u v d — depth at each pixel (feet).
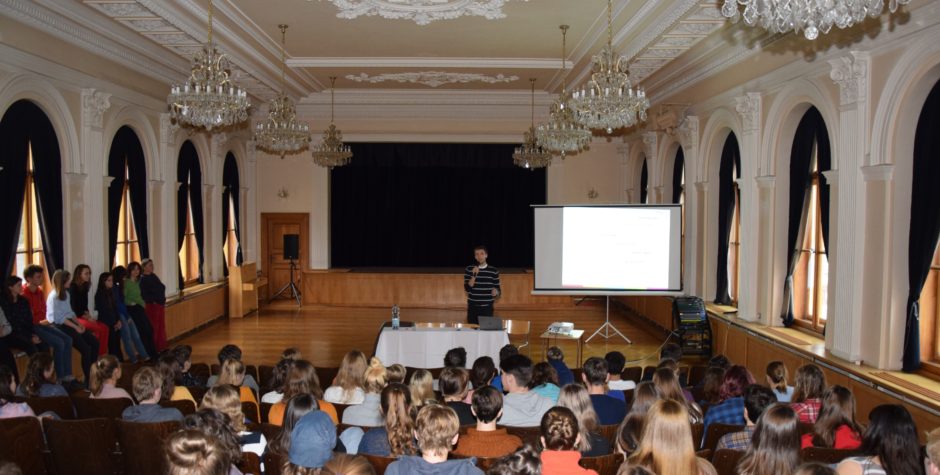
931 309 20.45
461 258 63.26
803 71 25.20
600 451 12.84
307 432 9.89
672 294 35.63
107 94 29.84
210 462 7.84
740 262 31.09
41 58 24.99
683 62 34.17
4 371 15.11
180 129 38.93
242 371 17.17
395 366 17.81
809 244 28.04
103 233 30.32
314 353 35.12
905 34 19.45
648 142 45.32
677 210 35.47
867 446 10.47
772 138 28.30
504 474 8.11
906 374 20.43
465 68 40.04
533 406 15.35
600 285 36.42
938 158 19.25
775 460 9.89
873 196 21.30
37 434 14.55
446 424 10.00
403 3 26.91
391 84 46.75
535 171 62.69
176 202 38.60
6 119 24.14
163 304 33.91
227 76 22.52
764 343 27.50
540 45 34.58
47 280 27.35
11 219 24.54
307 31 31.78
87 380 26.37
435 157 58.13
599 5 26.84
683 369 23.48
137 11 25.55
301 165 53.06
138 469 14.12
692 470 9.39
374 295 51.78
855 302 21.99
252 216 52.39
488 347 27.84
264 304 51.93
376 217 62.80
